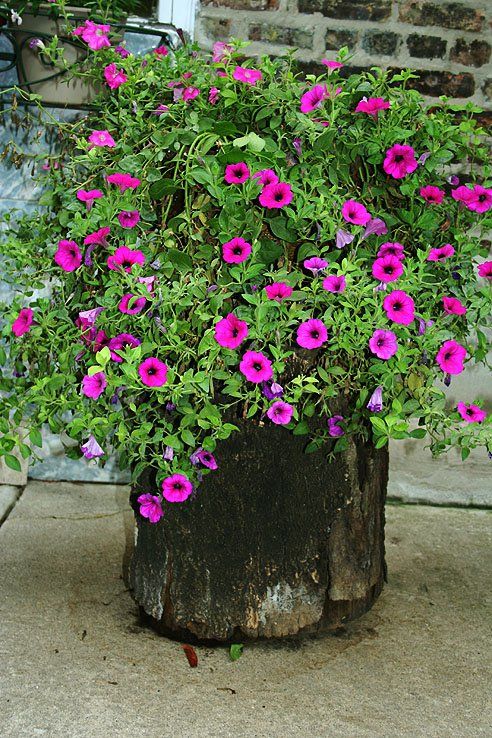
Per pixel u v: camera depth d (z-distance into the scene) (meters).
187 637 2.15
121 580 2.36
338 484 2.11
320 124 2.01
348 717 1.95
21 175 2.77
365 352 2.04
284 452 2.07
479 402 2.04
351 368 2.00
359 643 2.16
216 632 2.14
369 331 1.91
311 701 1.99
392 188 2.06
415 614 2.27
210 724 1.92
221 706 1.97
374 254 2.03
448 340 1.97
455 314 2.00
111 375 1.90
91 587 2.33
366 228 1.97
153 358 1.89
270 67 2.09
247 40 2.76
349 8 2.75
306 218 1.97
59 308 2.13
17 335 2.05
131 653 2.11
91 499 2.77
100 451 1.97
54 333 2.08
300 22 2.75
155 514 2.00
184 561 2.12
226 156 1.93
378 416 2.01
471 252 2.09
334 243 2.03
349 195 2.01
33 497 2.76
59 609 2.24
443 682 2.05
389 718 1.95
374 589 2.28
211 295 1.92
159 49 2.28
